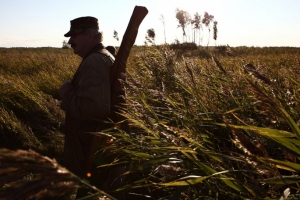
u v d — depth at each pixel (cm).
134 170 204
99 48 318
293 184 189
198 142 235
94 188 96
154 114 288
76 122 298
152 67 464
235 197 192
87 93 286
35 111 690
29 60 1678
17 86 811
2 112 624
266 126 251
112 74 299
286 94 290
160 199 222
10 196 86
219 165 196
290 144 168
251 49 3406
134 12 295
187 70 338
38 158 93
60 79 1034
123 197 299
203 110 298
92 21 319
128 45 296
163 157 204
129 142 269
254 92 164
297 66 431
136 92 293
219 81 398
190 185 182
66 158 306
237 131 153
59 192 90
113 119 302
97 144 286
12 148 550
